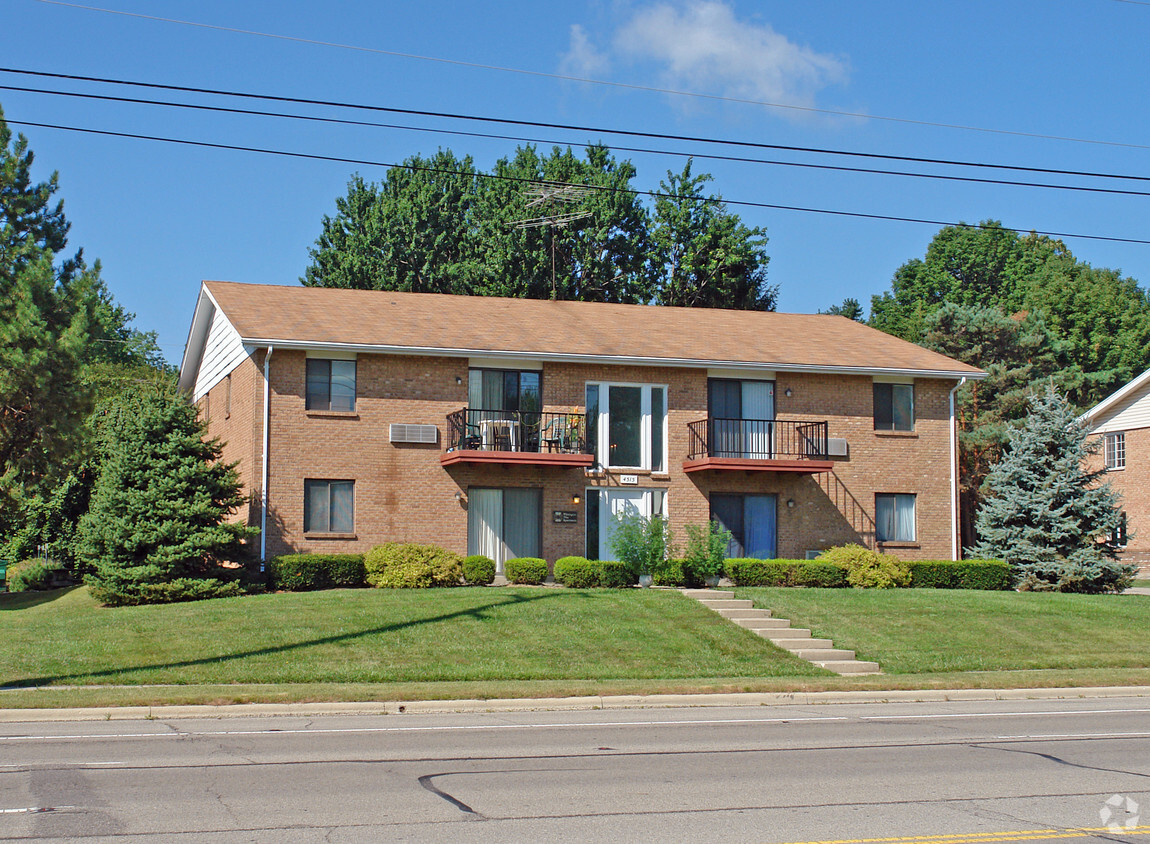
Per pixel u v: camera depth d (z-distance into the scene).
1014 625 23.91
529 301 35.47
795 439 31.33
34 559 36.00
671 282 55.31
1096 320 65.94
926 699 18.17
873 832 8.62
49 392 29.69
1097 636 23.34
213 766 11.05
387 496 28.45
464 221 56.94
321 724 14.36
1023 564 30.81
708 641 20.97
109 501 25.81
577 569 26.39
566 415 29.50
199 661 18.11
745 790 10.14
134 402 27.53
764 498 31.22
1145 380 44.72
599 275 53.03
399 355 28.89
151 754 11.75
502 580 28.80
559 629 21.16
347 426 28.34
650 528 27.89
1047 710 16.69
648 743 12.90
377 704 15.67
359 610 22.27
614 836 8.37
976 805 9.63
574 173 54.69
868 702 17.78
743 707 16.84
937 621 23.92
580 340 30.89
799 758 11.93
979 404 52.84
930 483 32.41
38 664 17.67
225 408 31.44
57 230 33.94
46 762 11.20
